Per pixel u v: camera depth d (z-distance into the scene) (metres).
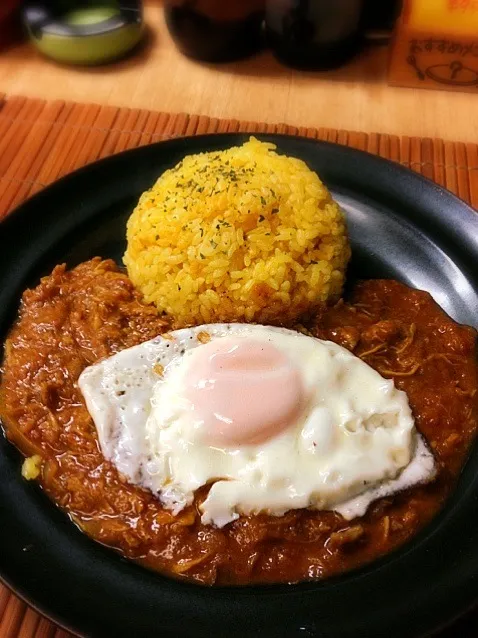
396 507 0.17
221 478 0.17
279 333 0.20
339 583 0.16
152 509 0.17
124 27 0.33
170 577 0.16
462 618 0.16
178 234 0.21
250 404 0.18
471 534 0.16
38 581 0.15
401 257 0.23
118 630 0.14
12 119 0.29
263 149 0.24
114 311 0.22
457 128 0.31
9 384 0.19
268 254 0.21
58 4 0.34
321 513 0.17
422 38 0.31
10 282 0.22
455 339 0.21
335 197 0.25
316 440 0.18
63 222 0.23
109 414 0.18
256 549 0.16
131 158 0.25
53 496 0.17
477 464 0.18
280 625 0.15
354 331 0.21
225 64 0.35
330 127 0.31
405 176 0.24
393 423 0.18
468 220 0.23
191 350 0.20
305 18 0.31
